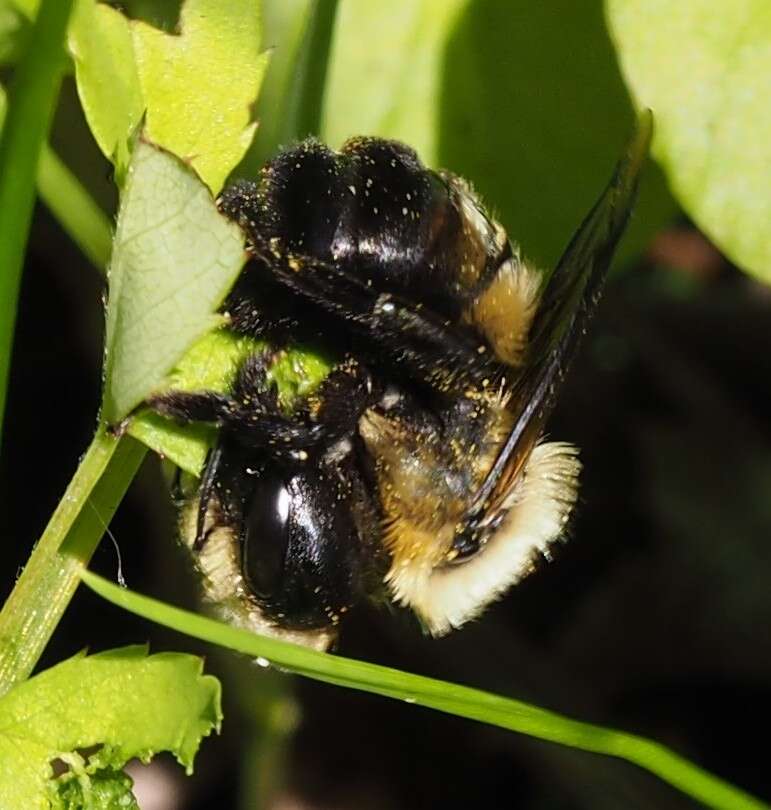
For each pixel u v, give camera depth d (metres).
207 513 0.09
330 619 0.09
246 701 0.11
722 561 0.13
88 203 0.09
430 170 0.09
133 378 0.09
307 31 0.10
